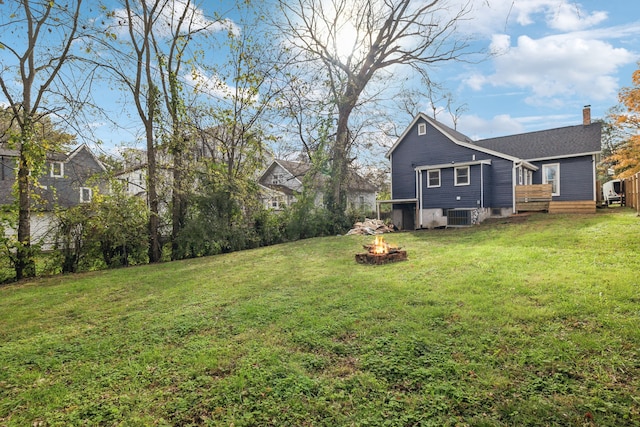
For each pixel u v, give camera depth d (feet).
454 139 61.00
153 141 42.37
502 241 32.35
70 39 34.27
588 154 55.31
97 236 36.24
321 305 16.74
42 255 33.58
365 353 11.37
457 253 27.84
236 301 18.76
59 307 20.12
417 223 62.13
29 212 33.47
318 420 8.15
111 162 41.88
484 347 11.07
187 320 15.90
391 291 18.26
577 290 15.66
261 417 8.36
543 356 10.19
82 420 8.63
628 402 8.02
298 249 39.78
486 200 54.70
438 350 11.13
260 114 53.16
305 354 11.62
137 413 8.77
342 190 65.05
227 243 45.21
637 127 66.54
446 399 8.59
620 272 17.88
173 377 10.57
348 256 32.24
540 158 60.18
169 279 26.73
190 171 44.24
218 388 9.68
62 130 35.55
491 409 8.11
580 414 7.73
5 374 11.46
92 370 11.43
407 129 67.72
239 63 50.19
